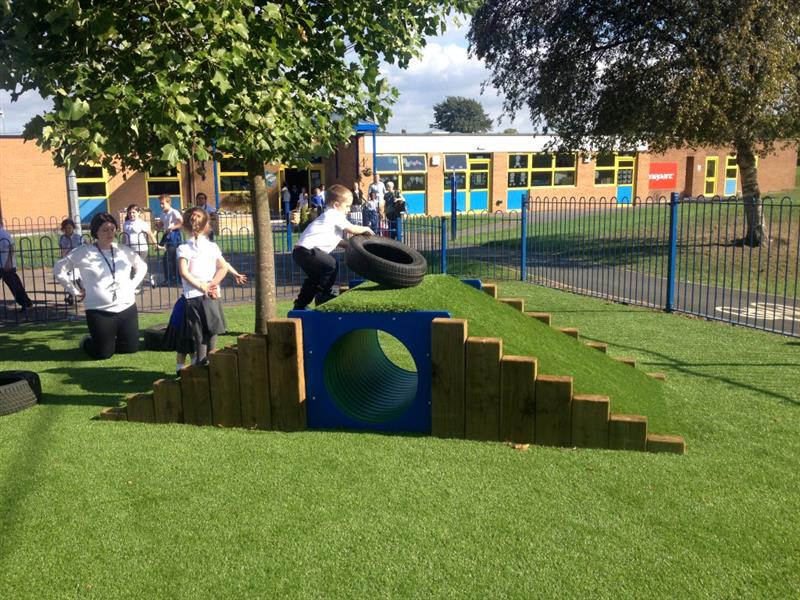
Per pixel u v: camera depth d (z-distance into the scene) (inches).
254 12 235.3
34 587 121.6
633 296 448.1
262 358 199.0
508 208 1347.2
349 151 1201.4
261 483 161.8
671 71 538.6
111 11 200.1
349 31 270.4
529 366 182.4
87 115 202.2
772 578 121.6
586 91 602.5
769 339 319.0
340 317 196.1
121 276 298.5
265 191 315.0
